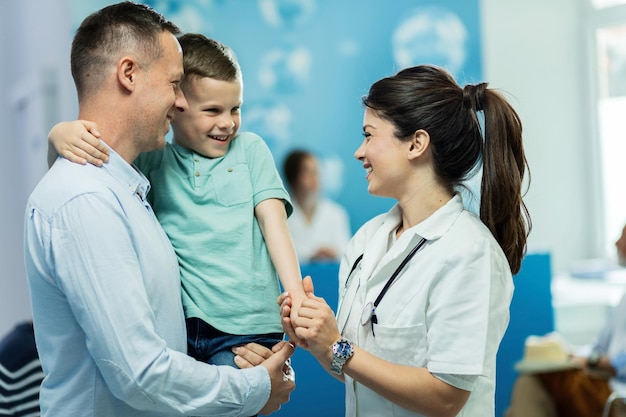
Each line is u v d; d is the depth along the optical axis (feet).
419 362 5.70
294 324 5.60
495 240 5.82
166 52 5.62
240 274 5.78
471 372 5.39
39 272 5.32
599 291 17.76
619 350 9.99
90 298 5.12
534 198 21.39
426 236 5.80
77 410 5.46
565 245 21.71
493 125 5.87
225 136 5.99
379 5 19.77
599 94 21.84
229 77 5.89
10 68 19.31
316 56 19.43
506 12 21.17
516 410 10.11
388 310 5.80
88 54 5.55
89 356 5.41
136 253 5.38
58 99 15.74
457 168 5.94
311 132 19.47
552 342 10.34
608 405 9.51
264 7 19.01
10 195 18.94
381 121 5.91
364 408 5.94
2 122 19.25
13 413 7.79
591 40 21.81
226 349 5.80
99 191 5.25
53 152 5.72
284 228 5.95
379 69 19.86
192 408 5.32
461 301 5.50
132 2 5.80
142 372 5.13
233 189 5.94
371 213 19.76
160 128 5.67
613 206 21.80
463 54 20.36
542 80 21.59
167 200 5.95
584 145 21.84
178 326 5.58
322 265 10.16
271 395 5.72
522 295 11.33
